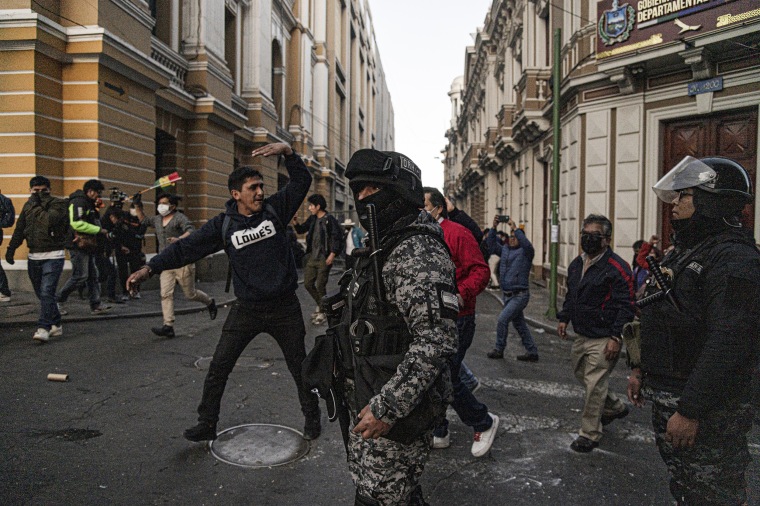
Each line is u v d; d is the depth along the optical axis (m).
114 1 10.42
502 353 7.16
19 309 8.02
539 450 4.00
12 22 9.05
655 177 10.48
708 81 9.35
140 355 6.10
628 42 10.22
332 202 38.06
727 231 2.21
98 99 10.09
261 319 3.86
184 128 15.06
